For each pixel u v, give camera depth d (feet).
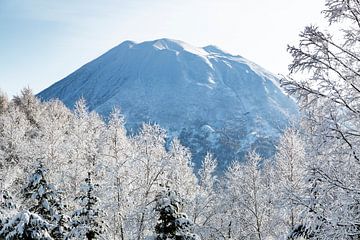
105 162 76.23
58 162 112.37
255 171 100.07
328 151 32.53
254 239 101.35
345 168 31.73
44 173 75.97
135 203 74.18
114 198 71.72
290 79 34.55
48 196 74.84
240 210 103.60
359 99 32.76
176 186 80.23
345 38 33.35
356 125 32.81
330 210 31.24
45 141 115.24
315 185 32.83
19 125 153.69
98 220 71.05
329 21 33.24
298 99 34.47
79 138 110.93
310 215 32.50
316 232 32.32
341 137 32.32
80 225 69.26
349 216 30.12
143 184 74.74
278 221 82.99
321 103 33.65
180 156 79.46
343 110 32.76
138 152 76.23
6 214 61.62
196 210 90.84
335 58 33.37
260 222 94.94
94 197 71.82
